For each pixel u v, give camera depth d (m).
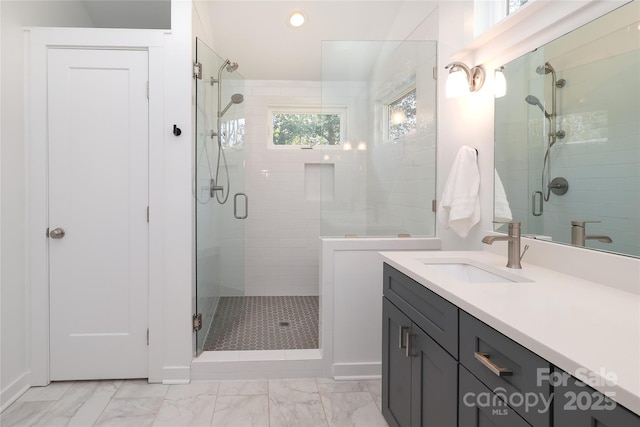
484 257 1.80
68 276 2.25
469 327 1.08
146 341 2.29
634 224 1.18
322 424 1.88
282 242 4.09
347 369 2.37
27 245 2.20
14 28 2.08
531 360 0.81
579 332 0.82
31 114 2.19
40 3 2.29
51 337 2.24
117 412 1.96
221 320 3.21
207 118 2.56
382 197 2.46
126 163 2.26
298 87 4.00
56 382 2.26
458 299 1.12
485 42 1.96
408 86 2.48
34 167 2.20
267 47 3.44
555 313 0.96
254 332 3.02
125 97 2.25
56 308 2.24
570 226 1.44
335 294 2.37
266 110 4.01
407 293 1.58
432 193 2.50
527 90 1.68
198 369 2.30
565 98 1.46
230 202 3.14
